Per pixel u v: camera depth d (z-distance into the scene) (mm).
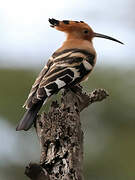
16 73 15070
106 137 14734
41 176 7172
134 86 15055
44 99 8805
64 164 7699
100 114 14805
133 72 15094
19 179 14398
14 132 14406
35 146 14391
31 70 15516
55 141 7848
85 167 14375
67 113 8016
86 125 14727
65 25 10906
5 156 14406
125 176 14445
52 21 10992
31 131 14375
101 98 8844
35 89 9039
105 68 15070
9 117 14430
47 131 7945
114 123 14891
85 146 14555
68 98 8430
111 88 14781
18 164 14367
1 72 15148
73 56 9719
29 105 8688
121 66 15195
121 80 14953
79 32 10867
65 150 7781
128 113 14922
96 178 14391
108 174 14453
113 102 14836
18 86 14875
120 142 14820
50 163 7730
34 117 8477
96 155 14500
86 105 8680
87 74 9695
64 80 9188
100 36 11078
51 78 9156
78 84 9570
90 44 10531
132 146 14750
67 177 7625
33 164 7145
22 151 14422
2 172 14352
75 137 7863
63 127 7883
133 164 14531
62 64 9492
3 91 14656
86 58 9828
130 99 14961
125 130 14945
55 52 9883
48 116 8023
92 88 14430
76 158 7750
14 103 14516
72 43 10414
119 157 14617
